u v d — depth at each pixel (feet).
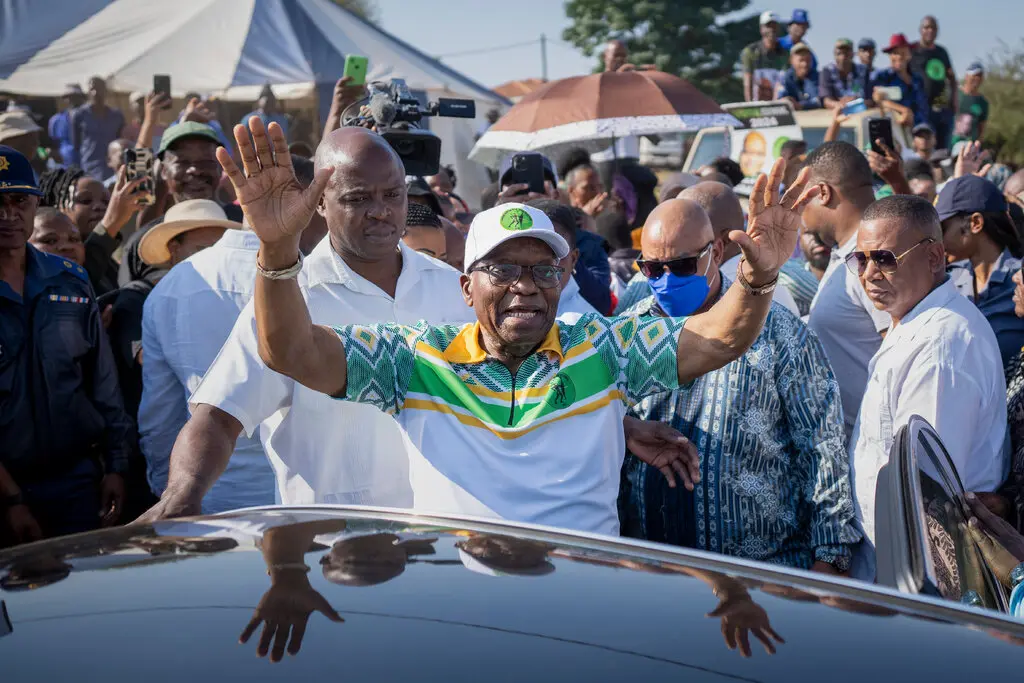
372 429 10.32
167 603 4.81
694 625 4.88
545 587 5.18
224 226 15.72
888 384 11.85
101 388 14.33
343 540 5.76
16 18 48.11
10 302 13.46
